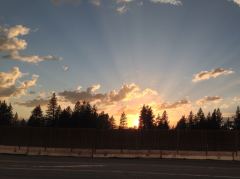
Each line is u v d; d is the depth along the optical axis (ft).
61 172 67.72
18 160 88.22
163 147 116.57
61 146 121.39
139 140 118.32
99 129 120.88
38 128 123.34
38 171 68.44
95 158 100.37
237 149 112.27
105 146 119.65
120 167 76.59
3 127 124.98
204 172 70.69
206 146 114.42
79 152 114.73
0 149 119.34
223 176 65.87
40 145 122.21
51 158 96.48
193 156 108.27
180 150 115.34
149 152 115.44
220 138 114.11
